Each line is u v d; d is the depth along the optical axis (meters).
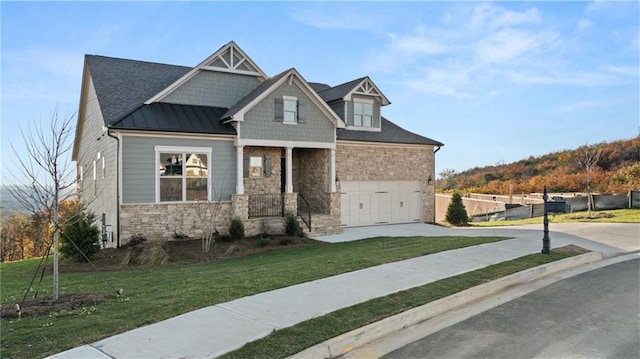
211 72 17.17
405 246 12.66
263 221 16.30
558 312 6.52
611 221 18.00
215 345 4.85
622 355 4.84
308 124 17.44
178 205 14.90
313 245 14.70
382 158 20.73
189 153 15.25
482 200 31.08
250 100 16.08
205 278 8.82
